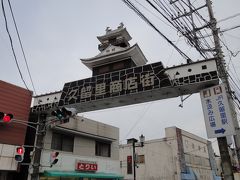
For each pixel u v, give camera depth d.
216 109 10.59
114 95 12.84
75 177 17.06
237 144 10.12
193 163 33.69
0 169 12.24
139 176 31.80
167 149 30.88
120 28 26.14
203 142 39.28
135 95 12.58
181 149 31.19
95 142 20.02
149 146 32.53
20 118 14.00
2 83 13.69
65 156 16.84
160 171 30.42
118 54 22.66
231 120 10.10
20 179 14.30
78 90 14.12
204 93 11.15
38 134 12.79
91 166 18.36
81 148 18.45
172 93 12.30
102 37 27.19
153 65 12.53
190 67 11.76
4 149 12.65
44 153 15.52
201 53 11.64
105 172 19.69
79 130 18.27
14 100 14.03
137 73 12.77
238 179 12.80
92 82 13.90
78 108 14.52
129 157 32.69
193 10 10.34
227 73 11.54
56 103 14.68
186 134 34.00
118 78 13.18
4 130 12.98
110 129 21.55
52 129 16.56
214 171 40.28
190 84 11.42
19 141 13.52
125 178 32.31
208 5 12.30
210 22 11.94
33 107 15.41
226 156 9.92
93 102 13.53
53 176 15.22
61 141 17.20
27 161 14.56
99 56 23.23
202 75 11.35
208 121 10.62
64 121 12.88
